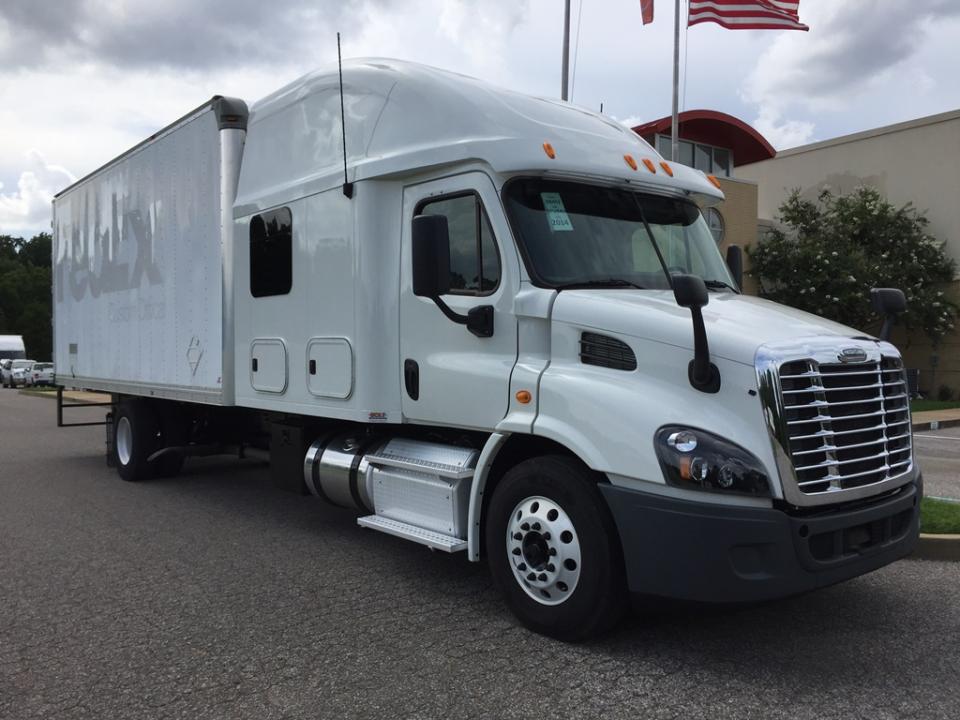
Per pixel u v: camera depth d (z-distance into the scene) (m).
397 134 5.49
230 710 3.69
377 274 5.56
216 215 7.40
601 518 4.19
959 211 24.92
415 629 4.68
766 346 3.92
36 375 42.22
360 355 5.60
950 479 9.81
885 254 23.61
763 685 3.91
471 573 5.82
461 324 5.03
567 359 4.54
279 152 6.71
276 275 6.57
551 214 4.91
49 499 8.63
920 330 24.72
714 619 4.80
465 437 5.41
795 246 22.61
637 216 5.29
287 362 6.46
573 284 4.74
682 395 4.08
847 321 22.47
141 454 9.49
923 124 25.62
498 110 5.12
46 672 4.11
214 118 7.38
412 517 5.38
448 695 3.82
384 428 6.09
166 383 8.45
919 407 21.86
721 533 3.80
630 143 5.64
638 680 3.97
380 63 5.86
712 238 5.82
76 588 5.50
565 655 4.28
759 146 23.91
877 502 4.27
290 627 4.73
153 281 8.66
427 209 5.32
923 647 4.39
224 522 7.47
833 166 27.80
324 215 6.00
